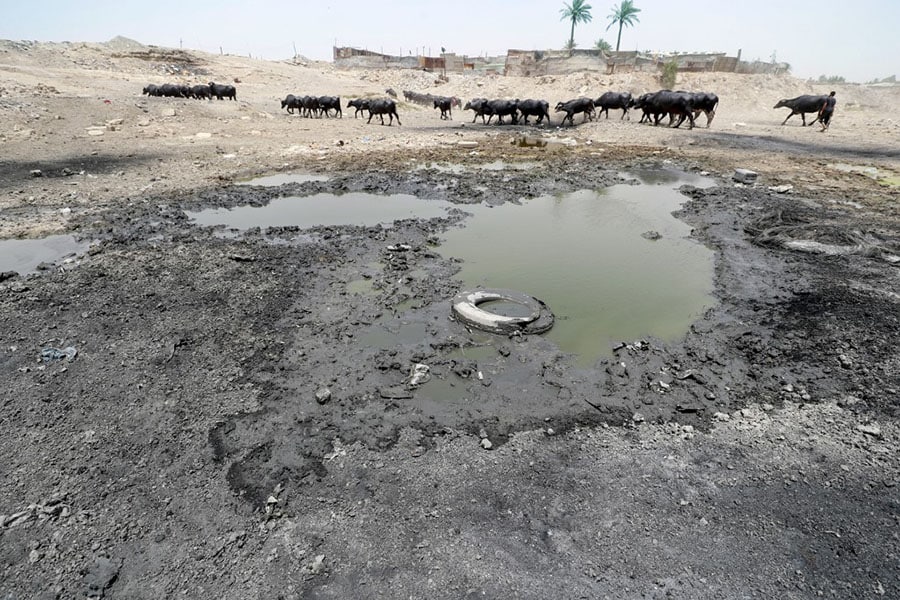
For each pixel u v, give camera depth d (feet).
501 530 10.25
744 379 15.47
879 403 14.17
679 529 10.31
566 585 9.12
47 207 32.04
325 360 16.05
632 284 22.50
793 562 9.59
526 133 75.72
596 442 12.79
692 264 24.95
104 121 62.85
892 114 106.63
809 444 12.71
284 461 11.98
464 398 14.39
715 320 19.10
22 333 17.08
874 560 9.58
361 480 11.49
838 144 60.59
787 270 23.62
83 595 8.88
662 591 9.04
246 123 72.49
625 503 10.95
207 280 21.62
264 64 164.76
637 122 85.46
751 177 41.37
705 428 13.35
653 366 16.10
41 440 12.39
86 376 14.89
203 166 46.09
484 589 9.03
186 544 9.86
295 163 48.73
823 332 17.83
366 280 22.15
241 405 13.89
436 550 9.79
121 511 10.55
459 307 18.92
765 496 11.16
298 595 8.93
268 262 23.85
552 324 18.52
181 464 11.81
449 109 98.43
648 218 32.60
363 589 9.04
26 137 52.70
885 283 21.63
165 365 15.57
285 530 10.21
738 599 8.90
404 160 51.29
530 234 29.30
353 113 101.91
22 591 8.93
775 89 122.72
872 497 11.08
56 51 119.96
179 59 141.79
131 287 20.83
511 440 12.80
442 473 11.70
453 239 28.14
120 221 29.78
